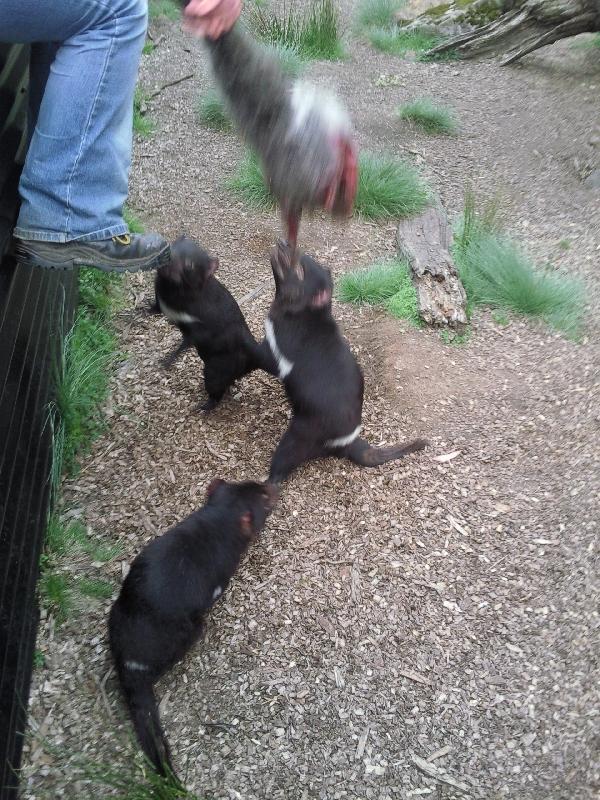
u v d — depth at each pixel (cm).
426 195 328
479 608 181
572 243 310
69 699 159
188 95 412
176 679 165
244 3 533
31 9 126
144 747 148
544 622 178
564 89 445
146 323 254
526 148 383
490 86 452
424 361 248
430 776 152
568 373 246
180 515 196
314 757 154
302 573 186
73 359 221
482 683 167
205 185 337
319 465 212
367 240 306
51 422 202
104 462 208
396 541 194
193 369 238
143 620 153
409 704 163
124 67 137
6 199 164
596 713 160
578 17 458
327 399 195
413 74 468
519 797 148
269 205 322
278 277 197
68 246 152
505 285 274
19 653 156
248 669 167
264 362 205
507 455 218
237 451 213
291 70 431
